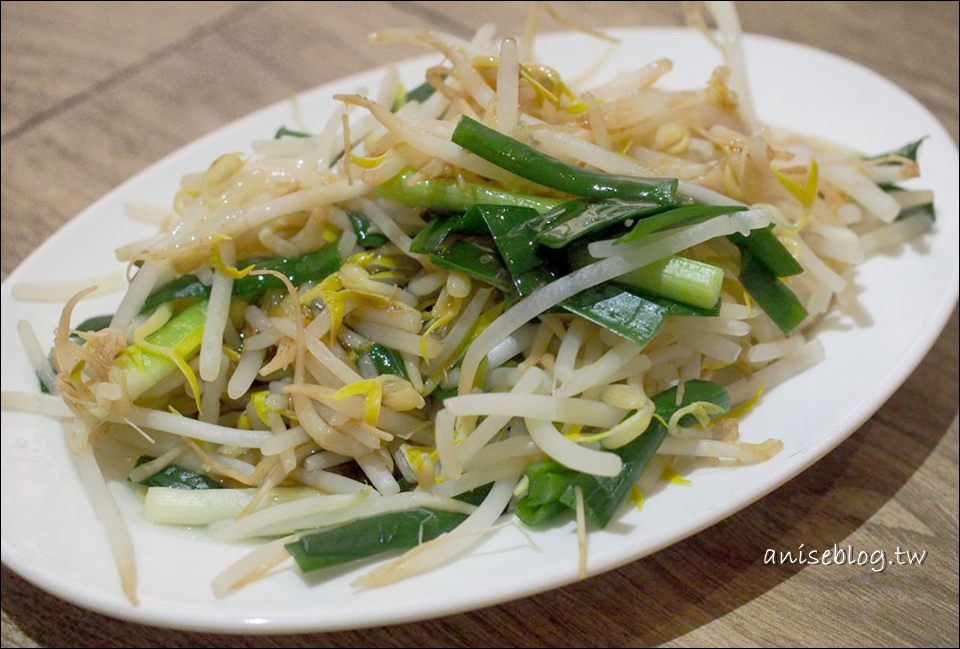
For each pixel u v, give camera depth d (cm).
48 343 43
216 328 40
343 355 40
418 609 35
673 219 37
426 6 61
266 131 48
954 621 37
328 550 36
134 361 40
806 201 41
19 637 39
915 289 40
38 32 65
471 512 38
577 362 39
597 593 38
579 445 37
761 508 39
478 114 41
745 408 39
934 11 56
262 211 40
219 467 40
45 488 39
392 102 45
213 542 38
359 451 39
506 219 38
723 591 38
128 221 46
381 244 40
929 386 42
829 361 39
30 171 54
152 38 63
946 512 39
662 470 38
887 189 44
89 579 36
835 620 37
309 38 60
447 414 37
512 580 35
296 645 38
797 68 48
